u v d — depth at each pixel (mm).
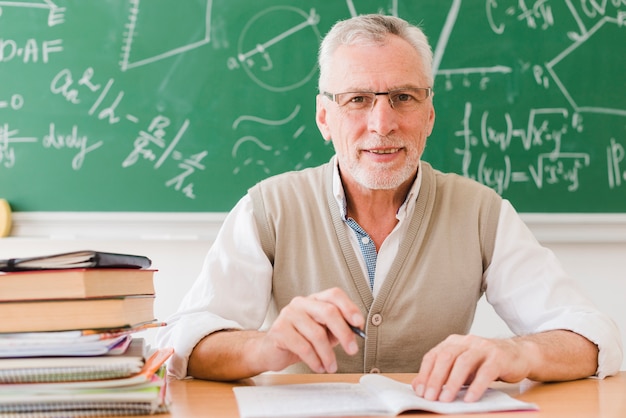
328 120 1479
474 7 2236
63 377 834
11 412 833
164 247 2203
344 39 1439
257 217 1535
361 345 1471
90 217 2172
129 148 2193
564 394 1028
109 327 860
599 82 2256
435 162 2227
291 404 900
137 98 2199
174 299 2201
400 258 1489
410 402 883
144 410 871
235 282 1467
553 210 2236
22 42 2188
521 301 1449
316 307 978
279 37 2215
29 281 850
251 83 2213
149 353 979
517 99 2240
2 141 2184
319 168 1604
